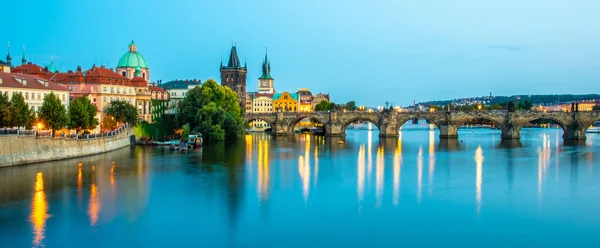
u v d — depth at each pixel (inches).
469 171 5369.1
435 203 3902.6
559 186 4537.4
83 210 3570.4
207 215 3516.2
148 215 3494.1
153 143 7687.0
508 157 6643.7
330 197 4060.0
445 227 3334.2
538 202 3944.4
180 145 7126.0
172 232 3174.2
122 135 7303.2
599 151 7372.1
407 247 2992.1
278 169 5413.4
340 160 6279.5
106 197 3934.5
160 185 4411.9
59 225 3250.5
